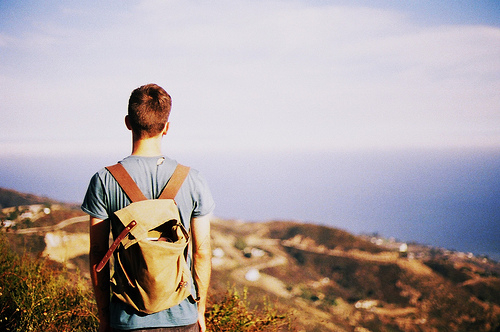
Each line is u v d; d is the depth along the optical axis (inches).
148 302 66.9
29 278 141.1
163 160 75.6
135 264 66.4
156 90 76.2
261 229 4158.5
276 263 3038.9
